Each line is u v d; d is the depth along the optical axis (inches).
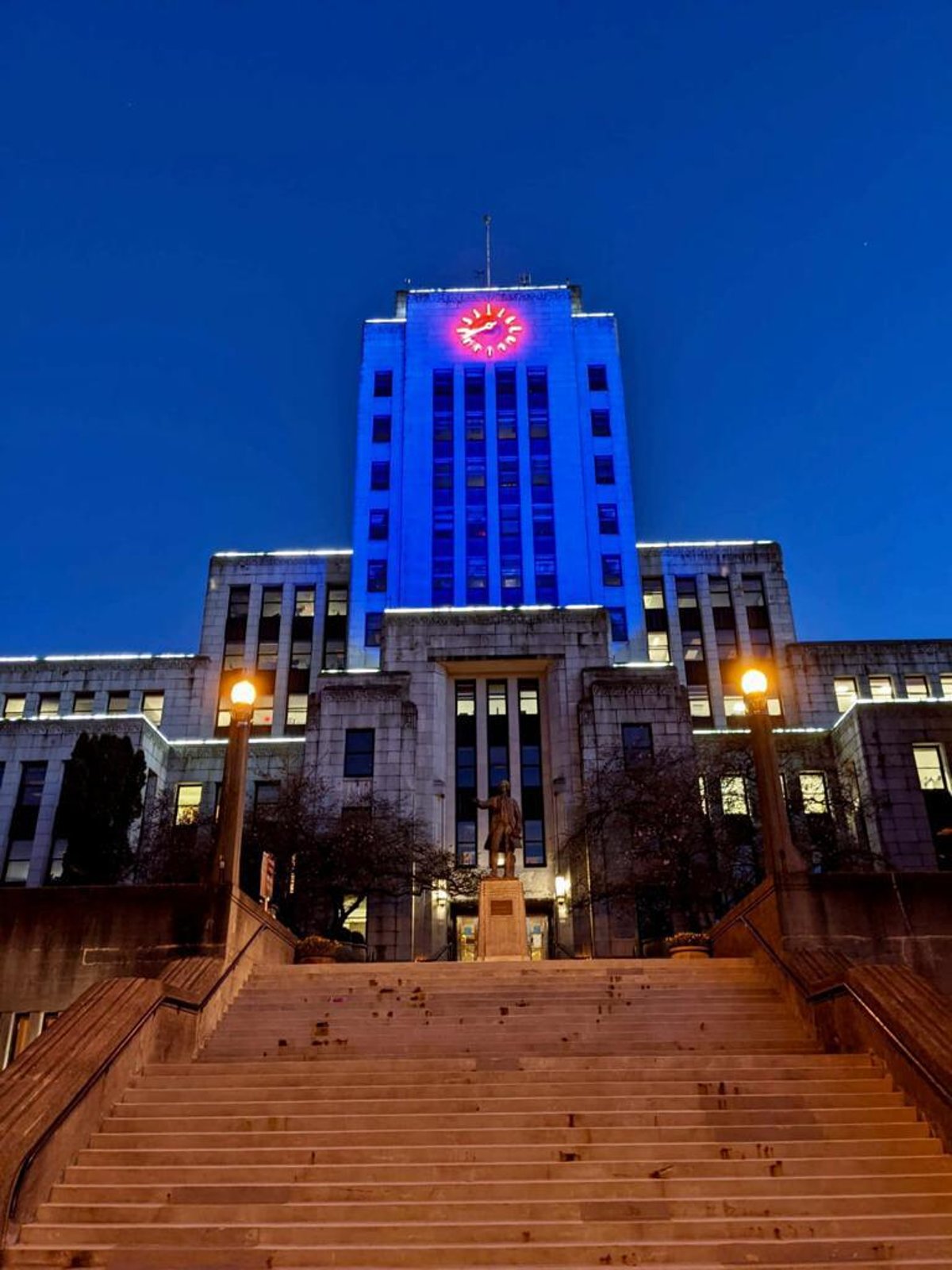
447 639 1903.3
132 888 658.2
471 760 1844.2
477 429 2519.7
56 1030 431.5
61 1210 350.9
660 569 2375.7
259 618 2330.2
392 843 1453.0
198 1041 537.6
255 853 1326.3
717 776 1455.5
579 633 1898.4
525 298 2687.0
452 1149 389.1
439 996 613.3
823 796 1642.5
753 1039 546.6
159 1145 402.6
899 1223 339.6
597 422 2551.7
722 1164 378.0
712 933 817.5
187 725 2117.4
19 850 1733.5
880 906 636.1
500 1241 331.9
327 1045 541.3
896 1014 456.4
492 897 932.6
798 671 2108.8
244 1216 347.9
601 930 1518.2
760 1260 320.5
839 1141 395.2
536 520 2396.7
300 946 815.1
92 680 2151.8
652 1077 470.6
